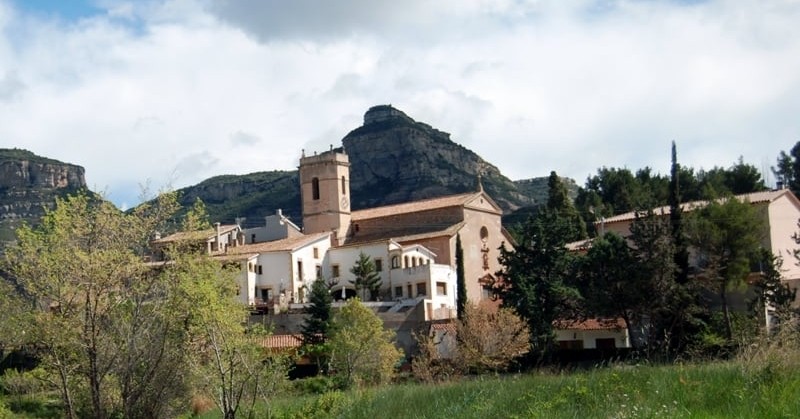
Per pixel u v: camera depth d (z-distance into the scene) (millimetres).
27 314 45219
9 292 47219
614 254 66688
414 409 30250
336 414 36125
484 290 109812
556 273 71500
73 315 44844
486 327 66000
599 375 28250
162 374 46062
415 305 83812
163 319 45812
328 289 86438
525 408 25281
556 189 113688
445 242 105938
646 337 73938
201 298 45219
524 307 69250
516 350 66062
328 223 117500
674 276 66062
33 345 47531
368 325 66688
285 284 99188
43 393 62250
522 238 73062
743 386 22422
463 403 28469
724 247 68875
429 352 67312
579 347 78625
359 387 56781
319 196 118875
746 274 68000
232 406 45125
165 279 46281
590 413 22547
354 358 65062
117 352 44875
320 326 74875
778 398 20484
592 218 118438
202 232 48125
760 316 34094
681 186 116938
